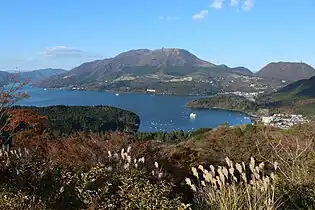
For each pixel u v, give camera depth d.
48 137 9.90
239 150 8.69
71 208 4.36
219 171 4.19
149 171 5.49
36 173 4.80
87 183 4.56
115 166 5.34
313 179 4.81
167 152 7.86
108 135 7.64
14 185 4.53
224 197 4.04
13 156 5.40
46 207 4.16
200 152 8.64
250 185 4.36
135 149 7.02
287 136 9.07
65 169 5.12
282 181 4.79
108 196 4.38
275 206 4.04
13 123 10.07
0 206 3.87
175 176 5.84
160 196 4.20
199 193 4.41
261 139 9.09
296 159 5.40
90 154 6.34
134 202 4.16
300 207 4.36
